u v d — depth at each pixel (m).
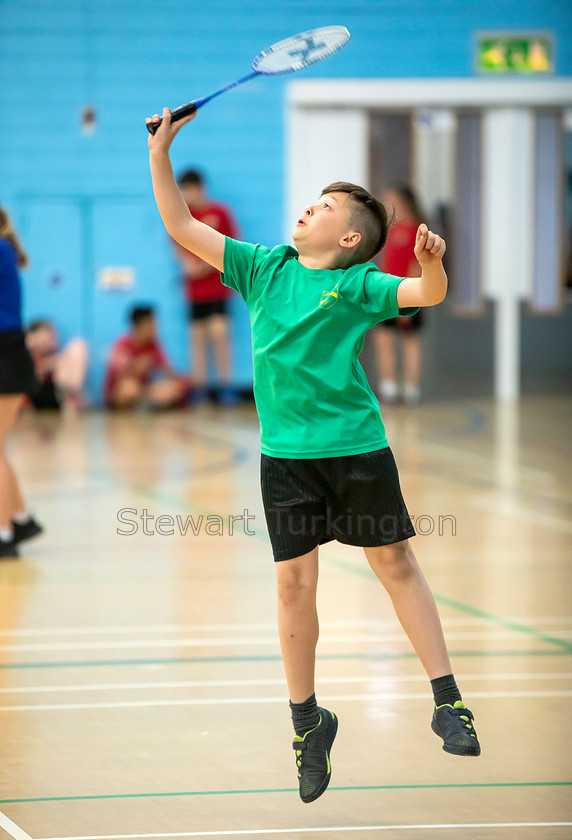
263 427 6.35
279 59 6.74
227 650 9.39
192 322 28.67
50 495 16.55
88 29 28.38
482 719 7.75
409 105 29.28
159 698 8.20
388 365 28.84
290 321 6.15
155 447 21.52
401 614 6.35
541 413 26.73
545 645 9.49
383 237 6.43
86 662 9.05
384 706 8.02
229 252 6.39
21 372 12.27
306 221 6.34
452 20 29.06
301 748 6.23
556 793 6.52
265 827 6.06
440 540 13.84
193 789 6.59
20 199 28.69
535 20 29.22
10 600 11.03
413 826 6.07
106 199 28.80
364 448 6.15
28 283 28.78
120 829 6.01
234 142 29.06
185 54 28.66
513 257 29.78
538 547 13.45
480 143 29.83
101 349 28.94
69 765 6.95
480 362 38.44
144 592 11.37
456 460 19.81
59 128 28.58
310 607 6.27
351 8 28.86
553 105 29.48
